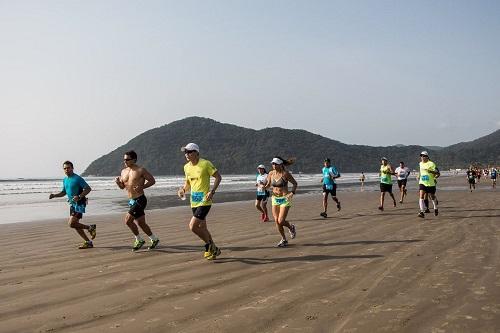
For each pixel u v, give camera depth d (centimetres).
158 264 682
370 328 380
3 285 568
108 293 515
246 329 384
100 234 1077
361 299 468
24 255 800
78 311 447
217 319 412
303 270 618
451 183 4566
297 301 466
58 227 1270
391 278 557
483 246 779
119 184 826
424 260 666
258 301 469
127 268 656
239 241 909
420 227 1070
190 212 1706
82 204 858
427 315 411
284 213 829
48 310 454
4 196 3600
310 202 2130
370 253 738
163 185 5519
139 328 391
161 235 1030
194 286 539
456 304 442
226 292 509
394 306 440
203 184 712
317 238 927
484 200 1927
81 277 602
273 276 586
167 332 380
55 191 4750
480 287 504
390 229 1047
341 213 1498
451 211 1458
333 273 595
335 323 395
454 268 606
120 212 1831
